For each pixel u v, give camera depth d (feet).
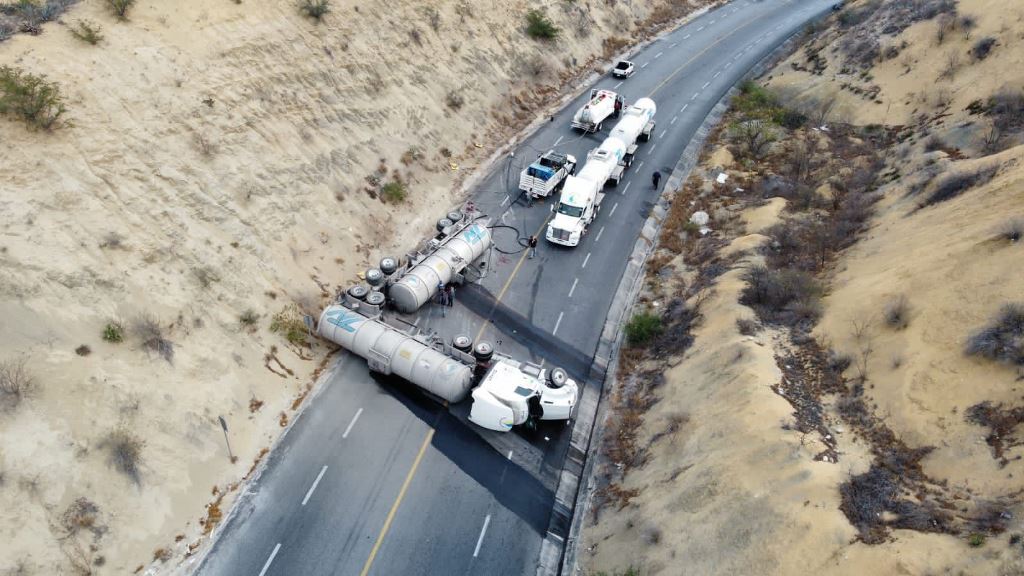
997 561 43.60
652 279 98.94
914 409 59.31
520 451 72.13
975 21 126.52
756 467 57.57
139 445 61.36
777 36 199.41
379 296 82.74
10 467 54.24
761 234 99.40
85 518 55.57
